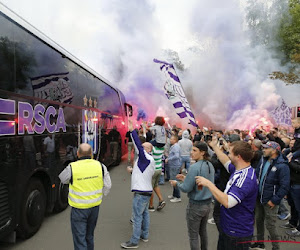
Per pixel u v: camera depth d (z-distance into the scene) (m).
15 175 3.96
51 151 5.11
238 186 2.61
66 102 5.88
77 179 3.38
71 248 4.22
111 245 4.37
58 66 5.51
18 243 4.38
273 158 4.07
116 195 7.25
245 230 2.67
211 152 5.50
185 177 3.51
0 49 3.71
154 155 5.89
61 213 5.89
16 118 4.00
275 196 3.88
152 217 5.70
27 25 4.42
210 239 4.69
